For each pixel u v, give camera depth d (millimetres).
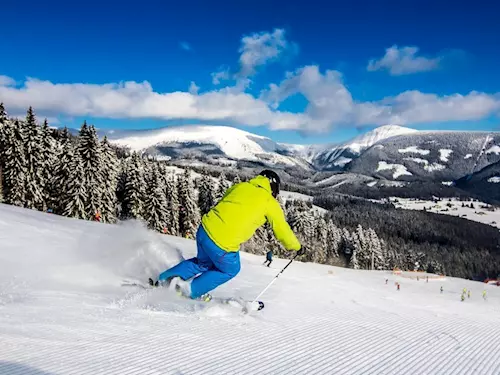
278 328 4414
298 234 57625
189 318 4164
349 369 3305
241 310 4945
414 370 3525
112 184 39781
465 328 6285
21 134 36031
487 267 100625
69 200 36188
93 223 15562
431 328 5852
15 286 4613
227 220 4574
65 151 36750
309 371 3107
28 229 9570
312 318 5410
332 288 10984
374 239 78438
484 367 3889
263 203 4652
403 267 89188
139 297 4633
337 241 75375
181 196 48062
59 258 6465
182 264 4930
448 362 3916
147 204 41969
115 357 2781
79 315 3646
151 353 2963
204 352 3168
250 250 40594
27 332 2994
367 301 8969
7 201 36031
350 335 4570
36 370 2391
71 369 2482
